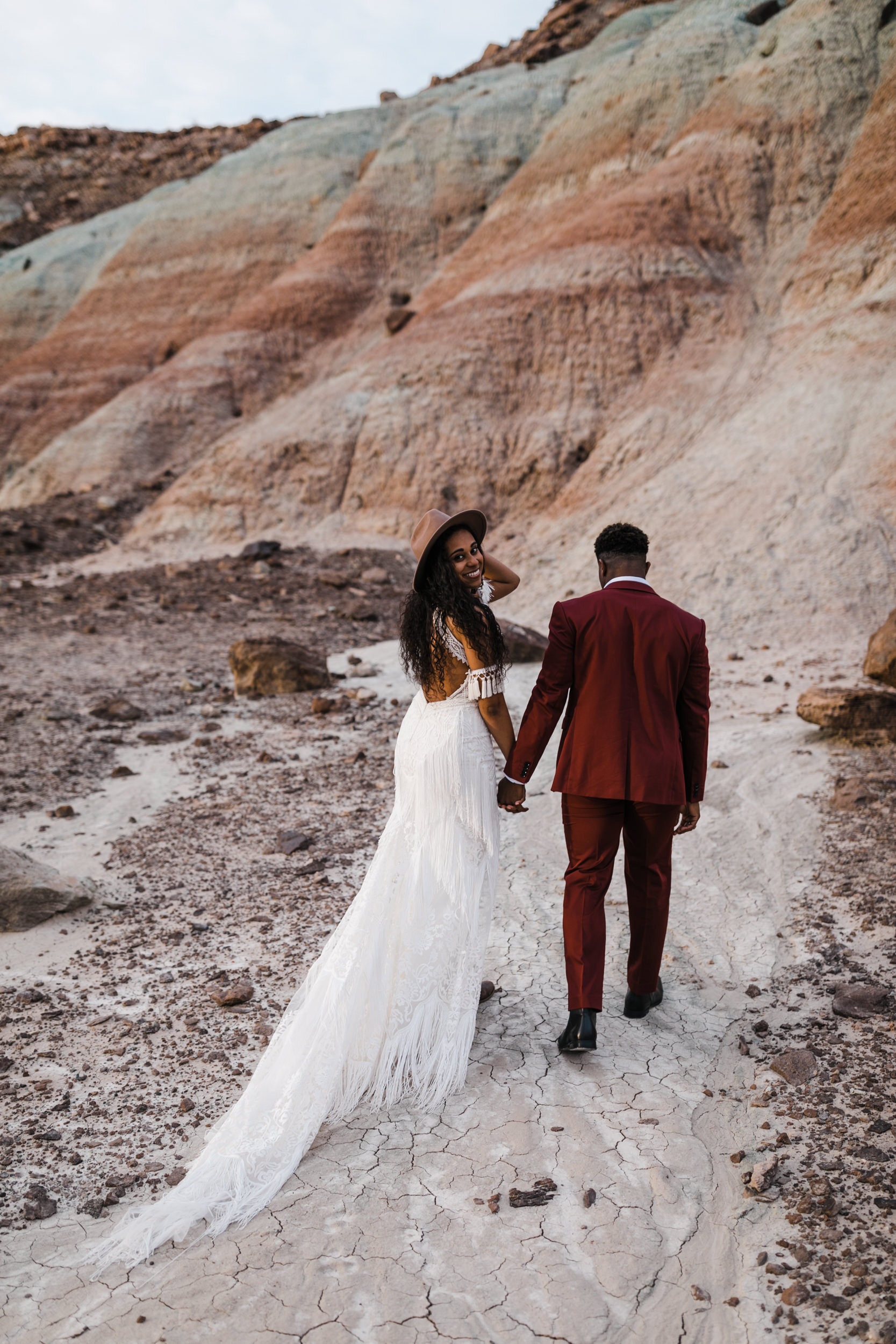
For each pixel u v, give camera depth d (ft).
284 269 102.06
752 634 40.57
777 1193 8.07
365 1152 8.78
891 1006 11.07
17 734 26.81
